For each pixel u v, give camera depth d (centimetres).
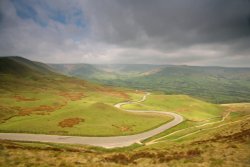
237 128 5556
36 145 6097
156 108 18250
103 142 7475
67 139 7656
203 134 6588
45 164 3117
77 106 14062
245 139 4009
